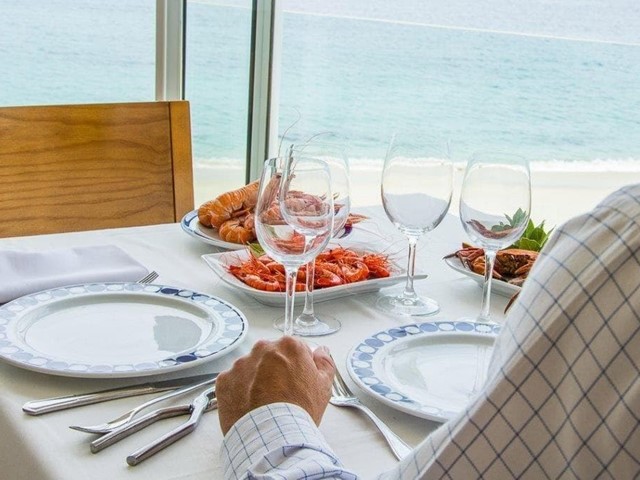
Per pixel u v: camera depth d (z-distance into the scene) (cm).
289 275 113
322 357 99
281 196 107
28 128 178
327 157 122
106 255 139
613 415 59
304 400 89
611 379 59
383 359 109
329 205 108
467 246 152
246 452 83
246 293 129
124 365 102
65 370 99
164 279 137
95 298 123
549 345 61
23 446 89
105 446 87
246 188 163
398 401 97
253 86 327
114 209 190
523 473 62
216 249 153
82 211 186
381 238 163
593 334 60
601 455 60
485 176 121
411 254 133
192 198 199
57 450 87
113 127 188
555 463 61
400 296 135
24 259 132
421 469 65
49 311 119
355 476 80
